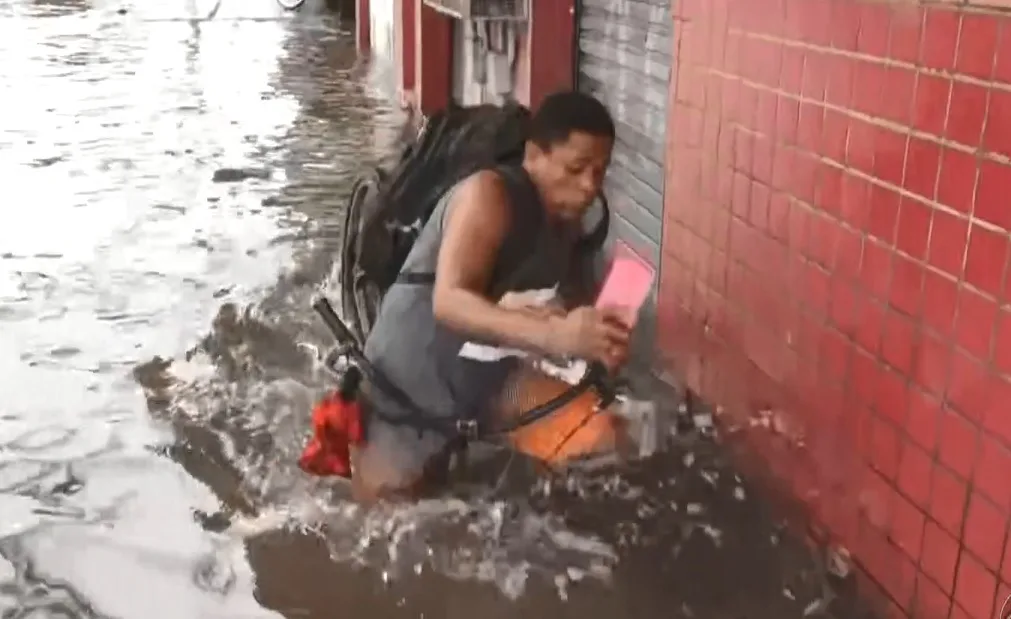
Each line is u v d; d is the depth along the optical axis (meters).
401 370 2.96
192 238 5.54
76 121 8.37
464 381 2.96
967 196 2.21
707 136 3.48
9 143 7.59
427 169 3.14
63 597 2.65
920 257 2.38
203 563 2.79
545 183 2.80
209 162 7.15
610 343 2.70
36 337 4.25
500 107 3.11
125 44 12.48
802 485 2.95
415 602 2.64
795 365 2.96
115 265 5.10
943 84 2.27
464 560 2.80
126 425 3.54
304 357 4.07
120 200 6.23
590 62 5.42
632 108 4.62
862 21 2.56
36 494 3.12
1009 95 2.08
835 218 2.72
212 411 3.64
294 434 3.47
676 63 3.71
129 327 4.36
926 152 2.34
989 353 2.16
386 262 3.19
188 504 3.07
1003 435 2.13
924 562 2.41
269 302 4.62
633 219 4.54
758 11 3.08
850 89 2.63
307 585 2.70
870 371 2.59
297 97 9.41
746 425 3.26
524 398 3.00
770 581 2.71
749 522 2.96
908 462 2.45
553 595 2.66
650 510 3.01
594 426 3.20
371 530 2.93
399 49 8.98
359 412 2.99
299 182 6.66
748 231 3.21
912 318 2.42
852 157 2.63
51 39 12.70
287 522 2.98
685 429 3.41
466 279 2.76
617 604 2.63
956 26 2.23
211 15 15.16
